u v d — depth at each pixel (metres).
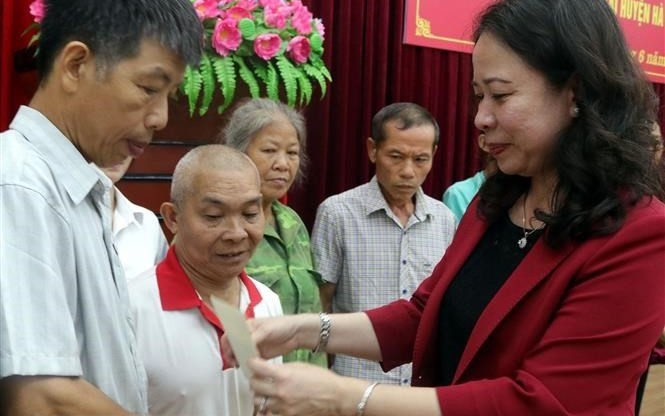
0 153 0.86
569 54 0.98
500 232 1.17
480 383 0.99
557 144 1.02
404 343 1.31
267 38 1.76
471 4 3.38
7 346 0.79
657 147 1.03
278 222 1.88
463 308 1.14
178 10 0.90
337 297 2.26
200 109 1.73
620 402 0.99
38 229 0.83
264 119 1.80
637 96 1.01
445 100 3.42
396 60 3.20
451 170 3.47
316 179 2.97
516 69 1.01
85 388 0.85
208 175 1.35
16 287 0.80
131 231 1.56
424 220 2.28
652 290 0.96
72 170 0.90
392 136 2.18
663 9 4.17
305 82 1.85
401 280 2.21
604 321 0.95
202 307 1.34
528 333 1.02
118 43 0.85
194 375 1.30
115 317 0.95
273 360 1.34
